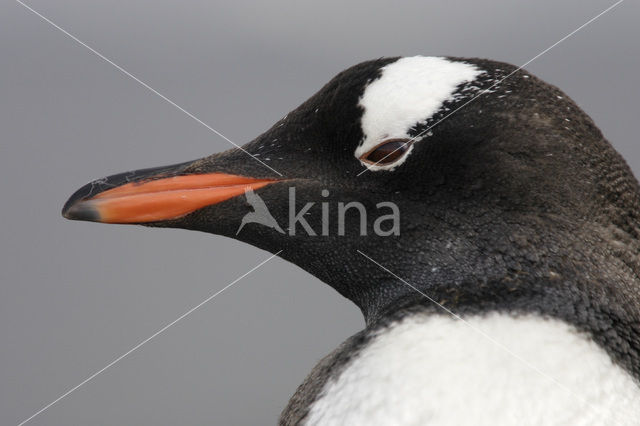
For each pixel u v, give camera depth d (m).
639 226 5.68
